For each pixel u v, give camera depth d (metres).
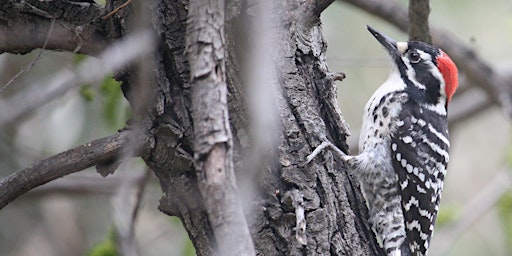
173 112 6.84
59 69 13.12
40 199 13.59
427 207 10.66
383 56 14.45
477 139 16.98
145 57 6.60
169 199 7.04
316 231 7.11
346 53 14.55
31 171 6.74
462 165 16.86
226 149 5.38
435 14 15.47
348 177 7.89
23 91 12.34
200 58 5.51
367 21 14.66
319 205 7.18
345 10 14.62
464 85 15.45
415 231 10.62
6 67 13.30
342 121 7.88
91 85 10.80
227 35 6.54
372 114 10.78
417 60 11.08
